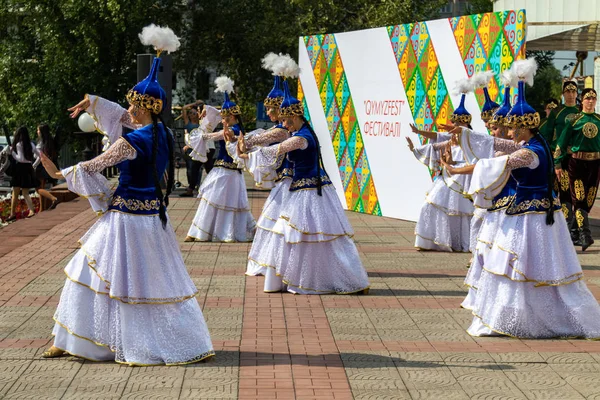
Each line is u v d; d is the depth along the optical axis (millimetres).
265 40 34312
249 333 7609
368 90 16625
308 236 9250
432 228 12430
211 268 10812
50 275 10164
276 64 9797
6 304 8602
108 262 6438
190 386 6047
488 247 8008
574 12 16891
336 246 9352
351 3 34688
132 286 6426
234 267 10906
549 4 17266
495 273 7512
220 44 37188
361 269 9398
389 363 6707
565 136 12383
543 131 12844
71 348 6555
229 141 9750
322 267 9320
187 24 37125
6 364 6523
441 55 14758
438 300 9094
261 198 20312
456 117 11781
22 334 7434
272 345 7211
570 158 12406
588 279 10117
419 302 8992
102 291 6465
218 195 13078
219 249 12422
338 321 8125
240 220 13195
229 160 13156
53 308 8438
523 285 7492
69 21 34531
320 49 17922
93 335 6531
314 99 18188
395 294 9391
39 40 36500
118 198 6512
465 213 12367
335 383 6180
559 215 7609
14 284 9602
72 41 34969
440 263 11422
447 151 7770
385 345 7266
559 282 7473
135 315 6477
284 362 6691
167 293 6504
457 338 7539
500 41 13523
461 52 14336
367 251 12391
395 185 16078
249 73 37406
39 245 12648
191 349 6574
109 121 7039
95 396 5820
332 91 17656
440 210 12383
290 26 34375
